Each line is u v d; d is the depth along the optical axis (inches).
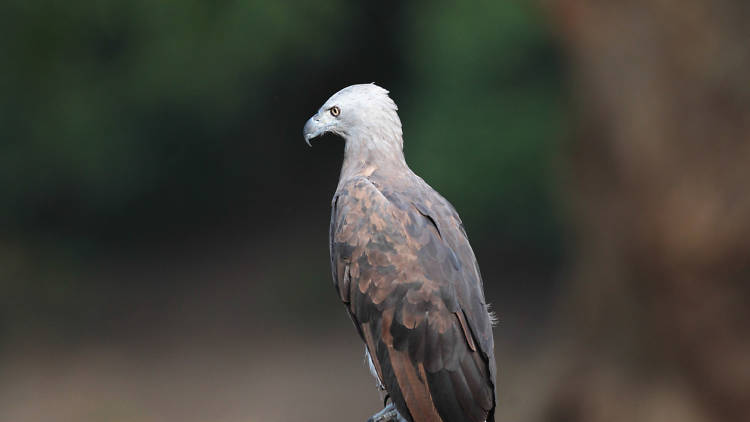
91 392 601.0
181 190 833.5
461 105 528.7
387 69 812.0
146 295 748.6
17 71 641.6
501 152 520.1
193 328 695.7
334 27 714.2
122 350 662.5
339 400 569.9
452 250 205.6
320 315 701.3
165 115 690.2
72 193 737.0
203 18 627.8
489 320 206.8
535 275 657.0
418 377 201.3
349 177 221.8
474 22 513.0
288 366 624.4
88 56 650.2
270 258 800.3
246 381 606.2
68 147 669.3
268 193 882.1
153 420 560.4
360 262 206.1
